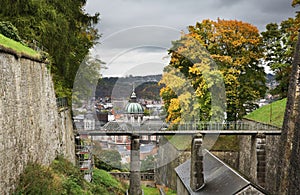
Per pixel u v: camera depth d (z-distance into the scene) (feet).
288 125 91.15
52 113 80.74
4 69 50.65
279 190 91.61
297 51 93.56
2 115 47.88
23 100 58.80
